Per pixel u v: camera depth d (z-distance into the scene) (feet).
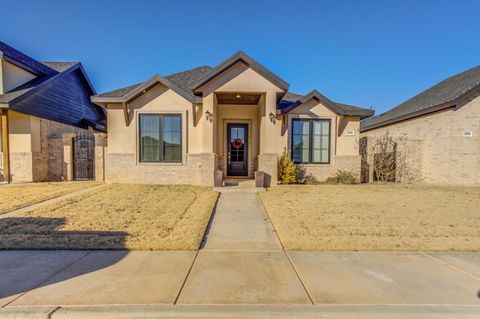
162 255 14.67
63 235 17.28
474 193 33.14
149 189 34.76
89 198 28.78
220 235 18.29
